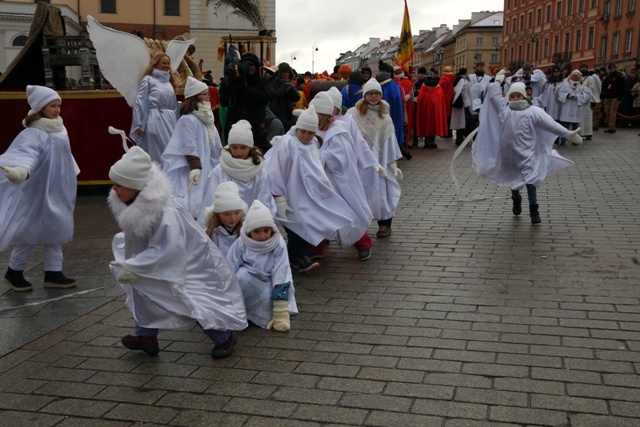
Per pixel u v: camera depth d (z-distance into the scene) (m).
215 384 3.93
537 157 7.91
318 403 3.65
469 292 5.42
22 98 9.91
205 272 4.25
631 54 53.62
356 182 6.46
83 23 47.06
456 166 13.08
